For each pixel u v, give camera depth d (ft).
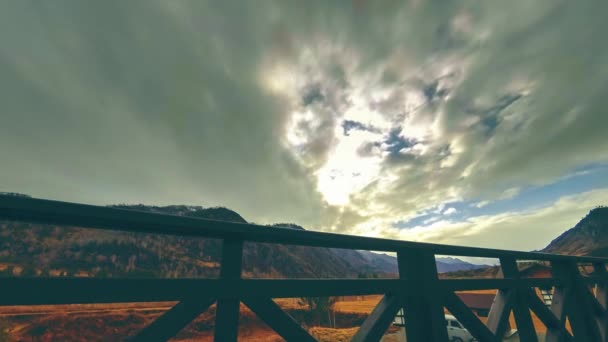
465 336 46.01
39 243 270.05
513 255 7.27
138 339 2.70
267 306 3.59
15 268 212.23
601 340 8.73
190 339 99.35
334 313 123.65
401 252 5.35
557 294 8.68
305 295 3.89
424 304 5.16
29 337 104.63
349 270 560.61
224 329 3.22
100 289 2.68
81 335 113.09
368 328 4.28
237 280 3.49
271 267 368.27
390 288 4.77
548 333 7.57
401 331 69.41
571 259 9.10
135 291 2.84
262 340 97.40
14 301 2.32
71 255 259.19
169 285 3.04
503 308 6.37
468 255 6.27
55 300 2.48
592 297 9.47
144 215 3.07
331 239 4.36
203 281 3.24
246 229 3.64
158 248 304.30
